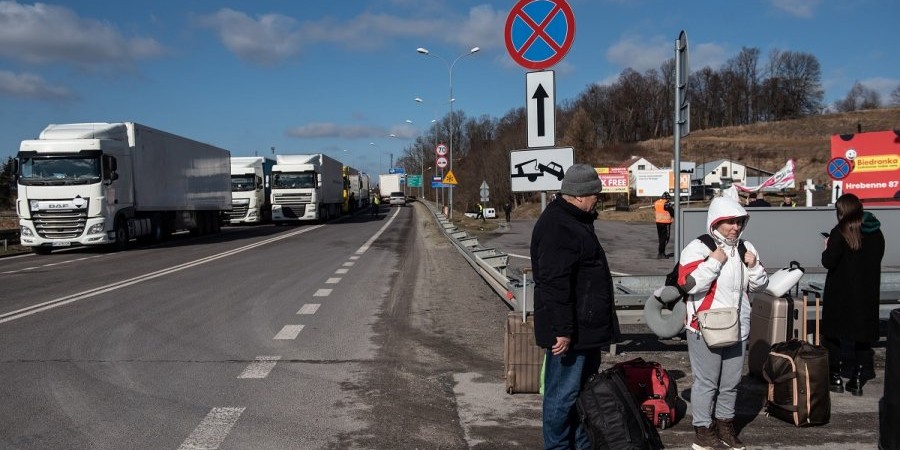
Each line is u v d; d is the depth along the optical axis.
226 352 7.75
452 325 9.44
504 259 12.84
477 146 142.12
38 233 21.38
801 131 130.00
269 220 46.16
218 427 5.26
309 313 10.31
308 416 5.55
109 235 22.02
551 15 7.29
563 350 4.05
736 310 4.70
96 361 7.29
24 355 7.53
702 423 4.87
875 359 7.43
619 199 74.00
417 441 5.02
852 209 5.99
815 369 5.34
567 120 127.06
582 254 4.05
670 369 7.03
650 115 141.88
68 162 21.52
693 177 98.25
